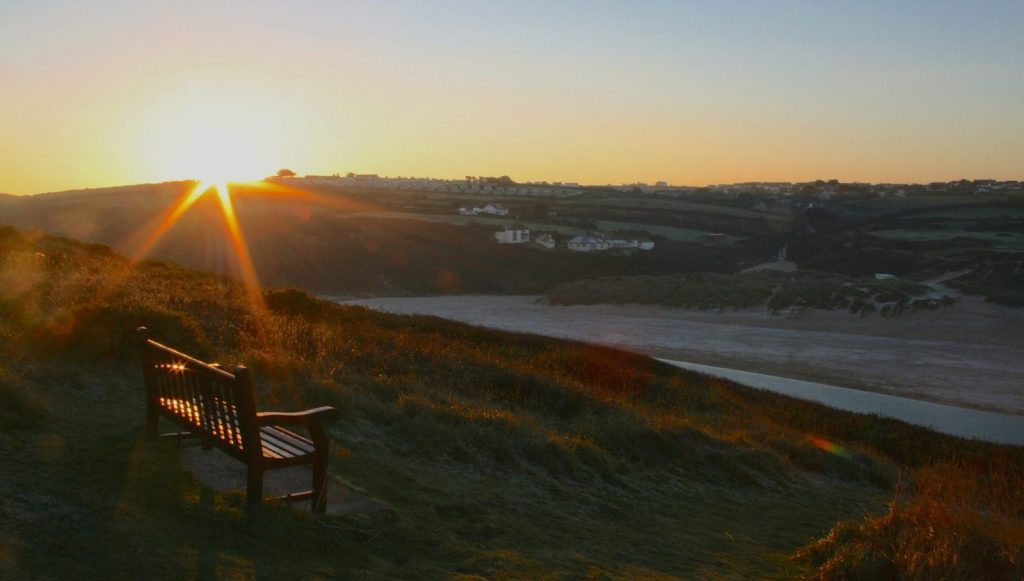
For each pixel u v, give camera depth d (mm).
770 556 6418
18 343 8078
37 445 5434
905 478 12500
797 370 42156
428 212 155250
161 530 4352
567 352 22016
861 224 146625
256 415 4898
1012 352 48062
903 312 62062
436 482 6535
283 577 4039
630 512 7094
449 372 12844
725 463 9977
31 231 25766
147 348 5941
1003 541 5688
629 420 11016
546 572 4879
